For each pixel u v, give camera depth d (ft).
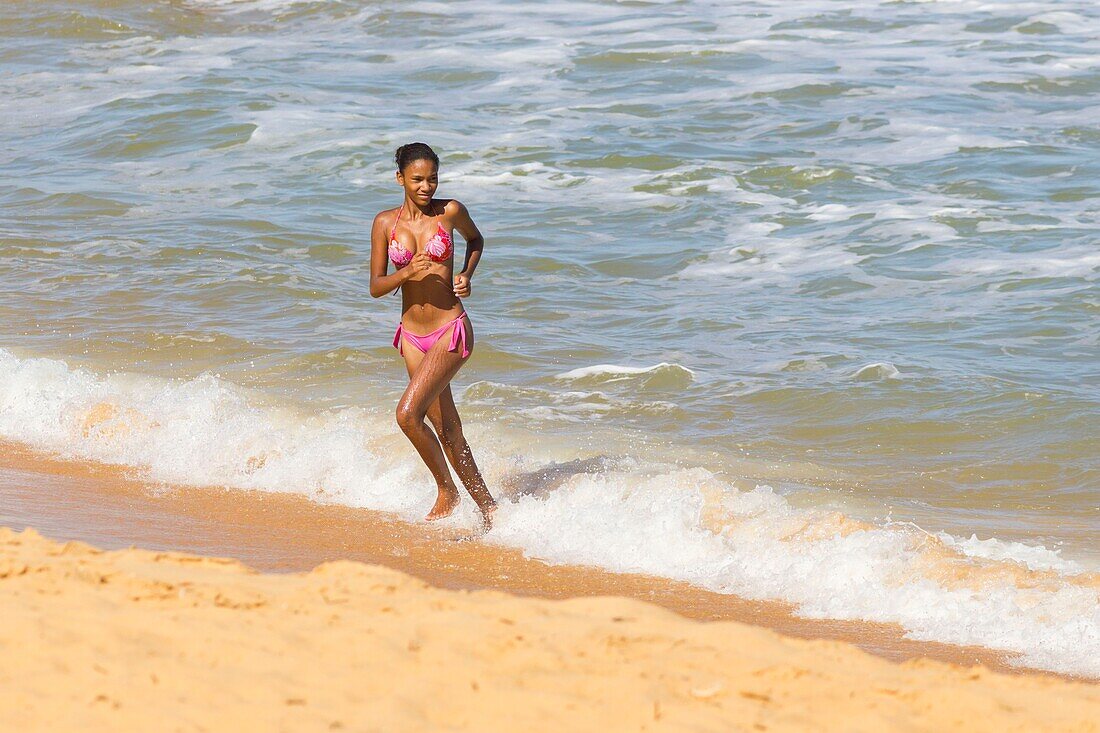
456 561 89.04
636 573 88.79
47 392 129.90
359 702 44.88
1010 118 302.04
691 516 94.99
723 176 257.55
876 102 317.42
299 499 103.50
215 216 227.20
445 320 93.04
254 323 163.12
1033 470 115.65
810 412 131.44
